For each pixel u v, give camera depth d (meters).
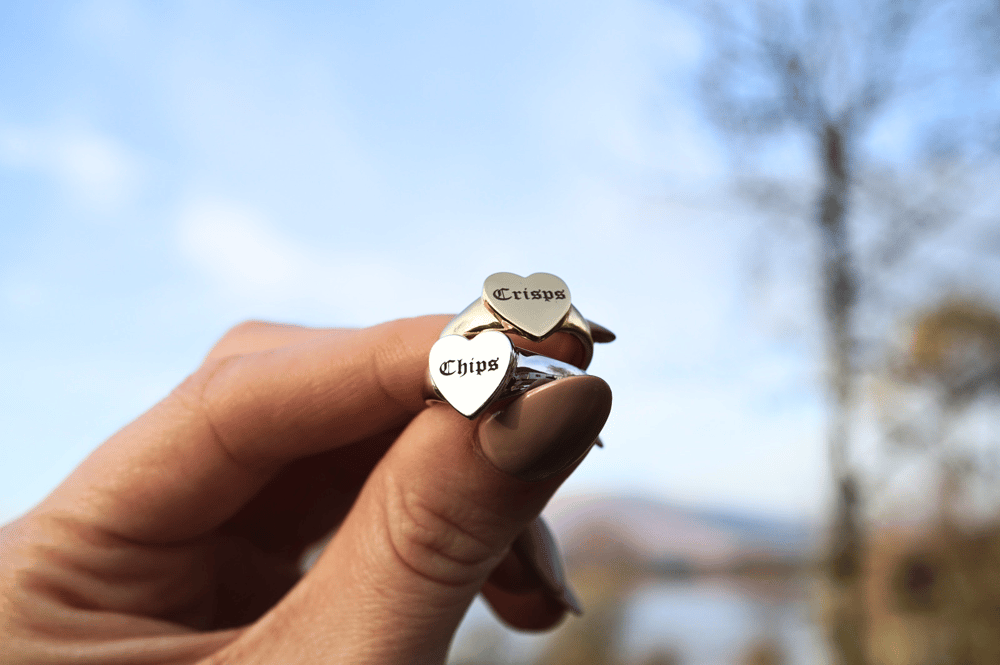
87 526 0.13
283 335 0.15
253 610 0.15
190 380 0.14
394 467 0.11
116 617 0.13
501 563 0.16
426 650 0.11
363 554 0.11
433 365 0.11
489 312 0.11
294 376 0.13
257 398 0.13
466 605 0.12
